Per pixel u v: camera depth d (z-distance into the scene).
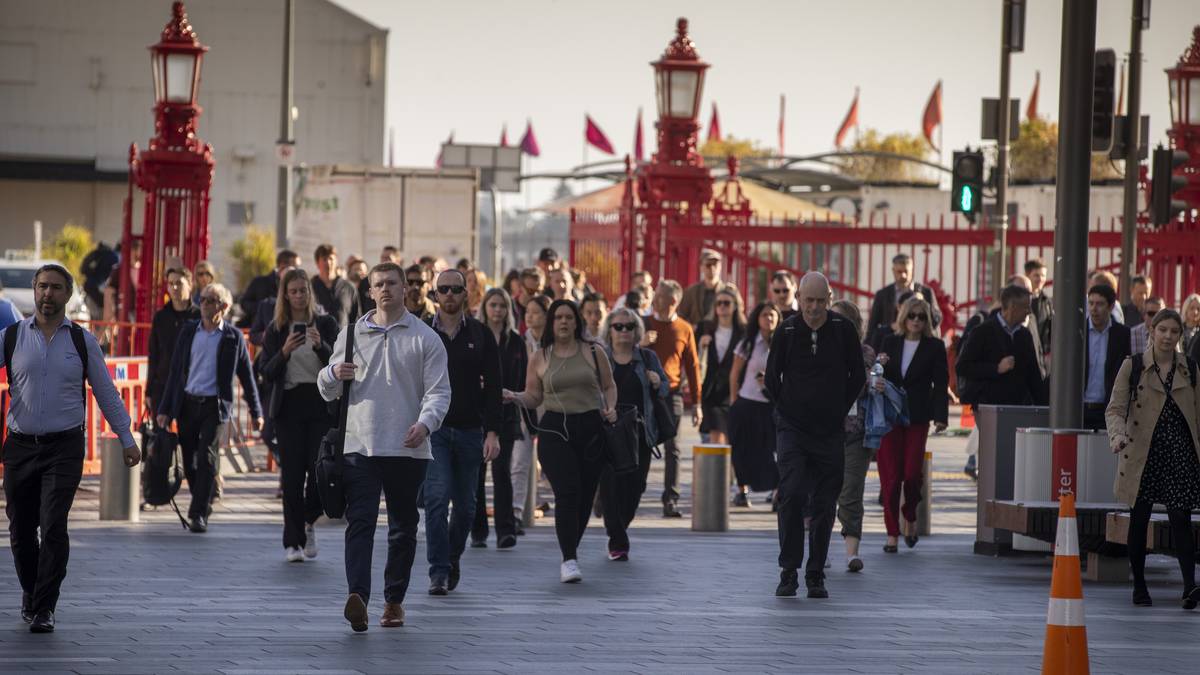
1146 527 27.53
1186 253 56.47
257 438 53.00
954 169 59.56
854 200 102.88
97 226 162.38
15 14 161.12
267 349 30.22
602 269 65.44
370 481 23.45
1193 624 25.45
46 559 22.81
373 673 20.38
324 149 166.75
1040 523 30.27
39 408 23.16
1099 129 46.22
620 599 26.59
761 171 108.75
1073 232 31.66
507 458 32.47
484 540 32.72
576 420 28.64
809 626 24.41
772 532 35.78
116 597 25.72
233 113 164.50
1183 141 57.53
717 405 41.47
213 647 21.84
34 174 158.00
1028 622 25.06
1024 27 59.84
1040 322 41.53
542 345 29.09
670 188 57.81
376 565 29.69
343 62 166.88
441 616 24.64
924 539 35.59
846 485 30.84
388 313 23.69
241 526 34.81
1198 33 57.59
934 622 24.97
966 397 36.41
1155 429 27.39
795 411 27.42
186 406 34.19
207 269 51.66
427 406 23.39
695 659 21.66
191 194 57.00
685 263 58.06
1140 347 39.03
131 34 163.12
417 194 74.12
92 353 23.56
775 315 38.38
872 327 44.50
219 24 164.25
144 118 163.50
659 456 33.12
